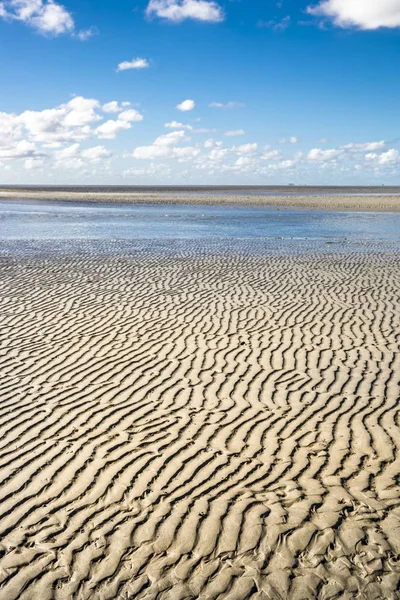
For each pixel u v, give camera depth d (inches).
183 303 440.1
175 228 1099.9
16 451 207.6
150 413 241.8
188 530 162.1
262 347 333.7
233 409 246.4
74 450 208.4
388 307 430.3
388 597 138.1
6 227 1096.2
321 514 169.0
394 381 280.1
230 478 189.9
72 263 631.8
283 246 808.9
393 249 779.4
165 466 197.5
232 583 142.6
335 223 1227.9
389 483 185.9
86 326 374.0
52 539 159.0
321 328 373.7
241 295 470.0
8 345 333.4
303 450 209.2
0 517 168.9
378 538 157.9
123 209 1726.1
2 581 143.6
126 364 303.3
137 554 152.9
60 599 138.2
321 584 142.2
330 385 274.8
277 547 154.9
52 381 278.1
